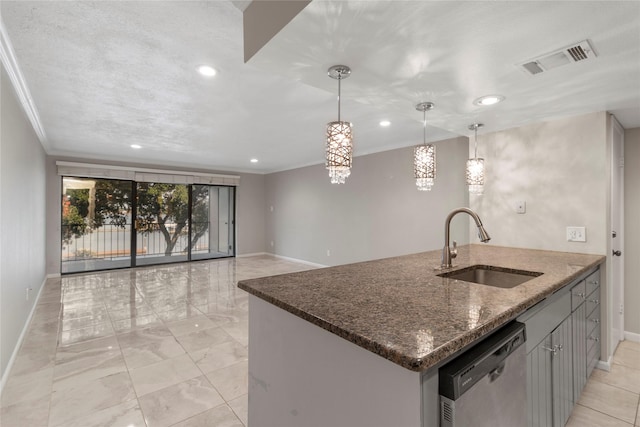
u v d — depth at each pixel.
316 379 1.11
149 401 1.99
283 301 1.21
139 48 2.05
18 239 2.83
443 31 1.27
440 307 1.12
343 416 1.01
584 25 1.22
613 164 2.51
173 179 6.80
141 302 4.05
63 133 4.23
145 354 2.62
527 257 2.28
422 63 1.54
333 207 6.29
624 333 2.92
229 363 2.47
